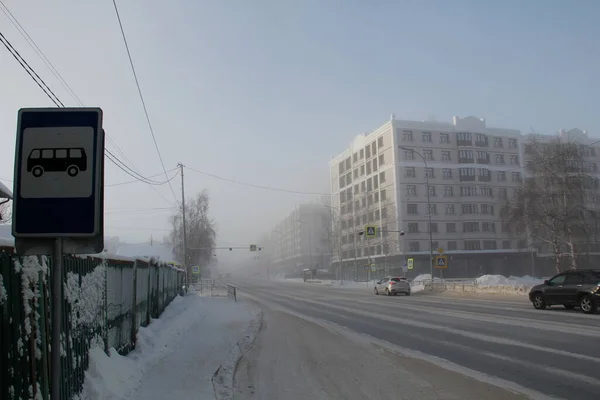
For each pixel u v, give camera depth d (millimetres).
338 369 9000
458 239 74438
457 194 75562
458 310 20000
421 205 73688
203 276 97312
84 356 6211
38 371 4793
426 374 8242
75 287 5922
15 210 3475
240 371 8984
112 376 6750
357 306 25328
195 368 8742
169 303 20609
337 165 97562
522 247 56656
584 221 40188
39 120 3584
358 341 12586
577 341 10891
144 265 12000
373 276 79688
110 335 7797
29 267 4652
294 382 8000
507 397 6598
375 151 80688
